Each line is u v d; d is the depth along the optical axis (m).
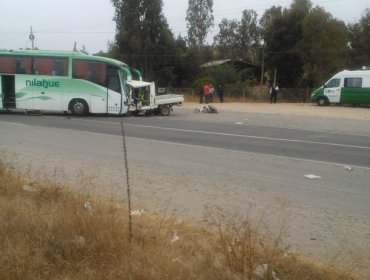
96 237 4.89
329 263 5.21
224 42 91.19
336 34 52.88
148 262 4.44
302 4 58.03
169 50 62.41
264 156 13.29
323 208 7.95
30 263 4.32
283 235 6.38
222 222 6.76
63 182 8.94
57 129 19.03
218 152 13.80
